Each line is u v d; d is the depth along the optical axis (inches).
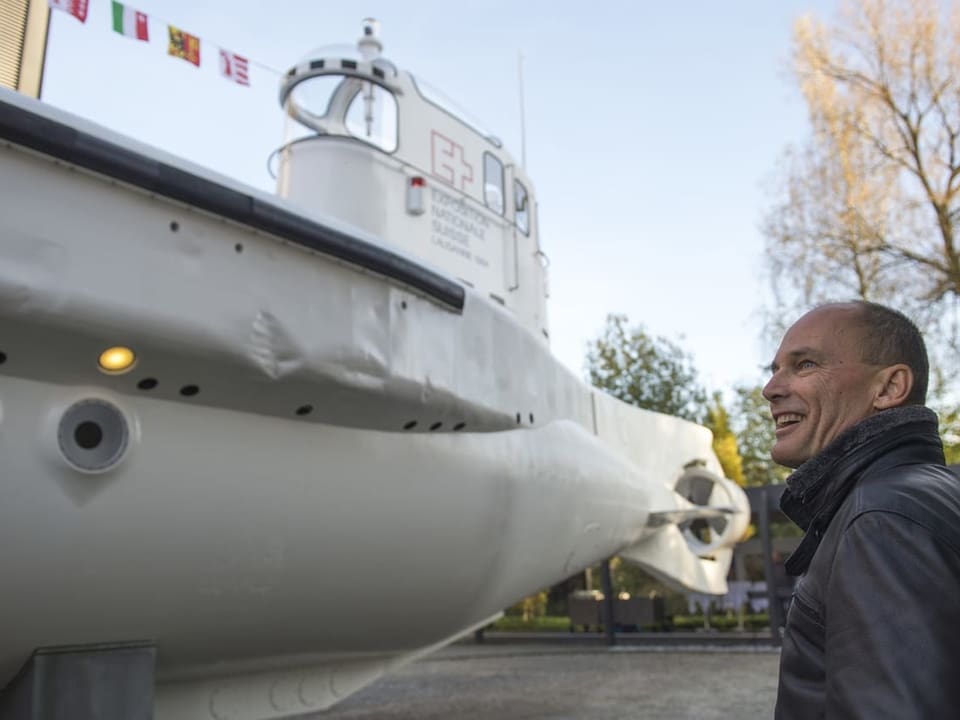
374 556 173.8
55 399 117.9
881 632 39.9
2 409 113.3
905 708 37.6
